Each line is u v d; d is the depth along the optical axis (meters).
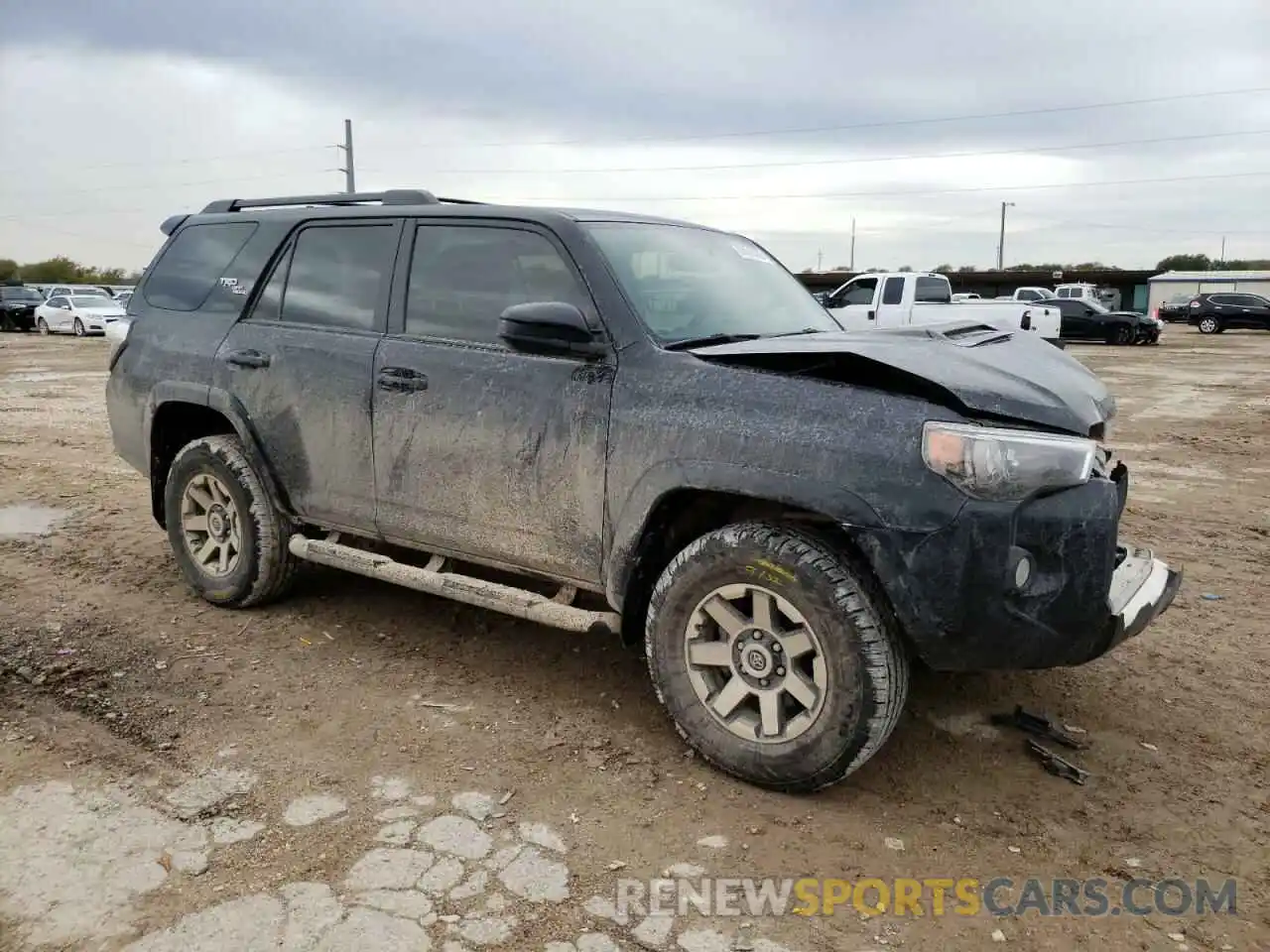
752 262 4.40
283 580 4.63
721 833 2.93
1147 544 6.33
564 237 3.63
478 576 4.35
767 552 3.03
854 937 2.48
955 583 2.79
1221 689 4.05
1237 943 2.49
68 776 3.16
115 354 5.12
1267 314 36.41
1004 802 3.15
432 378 3.82
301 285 4.45
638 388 3.30
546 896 2.60
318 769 3.25
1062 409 2.92
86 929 2.43
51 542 5.96
